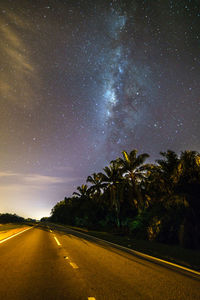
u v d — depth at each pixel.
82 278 5.39
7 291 4.39
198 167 17.58
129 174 33.31
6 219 109.12
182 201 17.03
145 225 22.39
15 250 10.23
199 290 4.56
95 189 40.41
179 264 7.38
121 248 11.83
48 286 4.72
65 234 22.11
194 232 15.57
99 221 43.38
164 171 22.66
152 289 4.59
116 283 4.98
